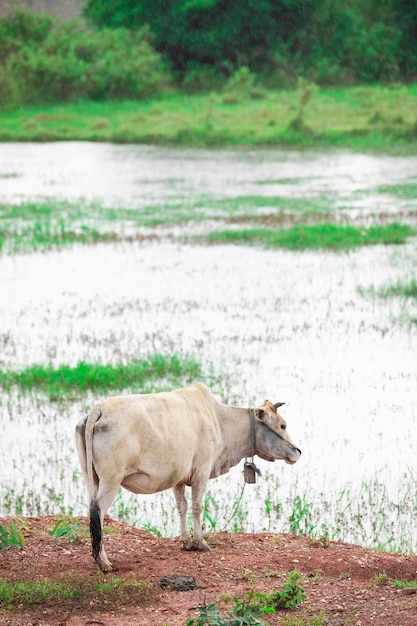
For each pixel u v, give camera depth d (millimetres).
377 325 53062
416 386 42656
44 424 38094
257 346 48688
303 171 133625
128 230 86625
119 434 21562
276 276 66375
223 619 18953
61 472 32969
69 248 78250
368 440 36062
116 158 151250
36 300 59250
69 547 23859
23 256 74875
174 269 69062
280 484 32156
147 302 58375
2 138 179000
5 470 33250
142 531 25953
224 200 105438
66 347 48531
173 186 117938
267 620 19438
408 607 19984
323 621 19328
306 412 39000
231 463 25484
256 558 23500
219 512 29656
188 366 44469
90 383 42562
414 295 60188
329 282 64312
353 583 21891
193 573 22281
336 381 43125
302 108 174875
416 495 31031
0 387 42406
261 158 150625
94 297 59938
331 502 30531
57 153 159625
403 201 103125
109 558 23078
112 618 19500
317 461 34094
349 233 81375
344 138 165500
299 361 46188
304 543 25094
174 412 23062
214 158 151125
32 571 22094
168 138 172875
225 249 77500
